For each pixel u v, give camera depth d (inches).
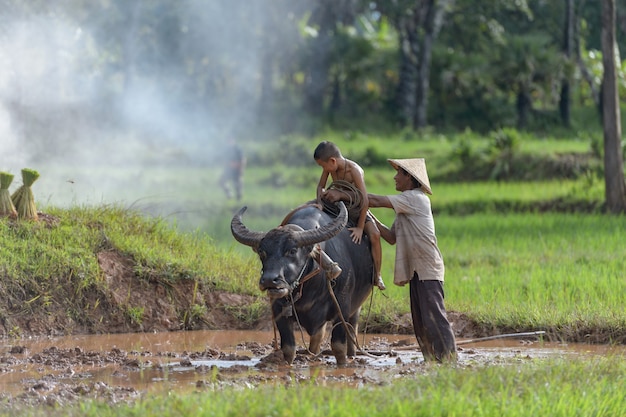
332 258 1113.4
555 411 776.3
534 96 5423.2
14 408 837.2
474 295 1605.6
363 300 1226.6
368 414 740.0
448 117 5438.0
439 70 5378.9
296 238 1037.2
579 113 5482.3
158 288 1546.5
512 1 5339.6
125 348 1315.2
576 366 943.7
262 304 1560.0
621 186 2913.4
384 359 1205.7
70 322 1453.0
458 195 3329.2
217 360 1202.0
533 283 1660.9
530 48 5059.1
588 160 3727.9
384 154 4217.5
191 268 1599.4
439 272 1133.1
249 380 1026.1
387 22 5728.3
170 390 935.7
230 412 742.5
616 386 876.0
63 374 1089.4
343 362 1144.8
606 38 2898.6
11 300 1423.5
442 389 830.5
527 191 3351.4
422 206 1134.4
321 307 1116.5
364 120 5418.3
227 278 1624.0
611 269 1771.7
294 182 3909.9
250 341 1390.3
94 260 1529.3
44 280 1466.5
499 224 2603.3
